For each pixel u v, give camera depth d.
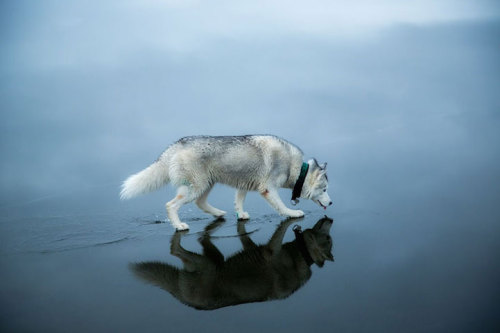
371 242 3.33
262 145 3.68
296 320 2.73
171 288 2.99
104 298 2.91
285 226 3.62
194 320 2.75
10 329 2.70
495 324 2.67
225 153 3.62
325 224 3.60
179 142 3.64
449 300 2.81
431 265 3.07
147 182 3.65
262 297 2.90
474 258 3.11
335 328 2.68
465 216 3.55
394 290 2.89
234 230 3.60
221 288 2.98
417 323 2.68
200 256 3.28
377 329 2.66
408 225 3.49
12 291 2.96
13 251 3.35
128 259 3.26
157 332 2.68
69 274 3.11
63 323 2.73
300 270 3.10
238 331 2.68
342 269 3.08
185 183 3.62
